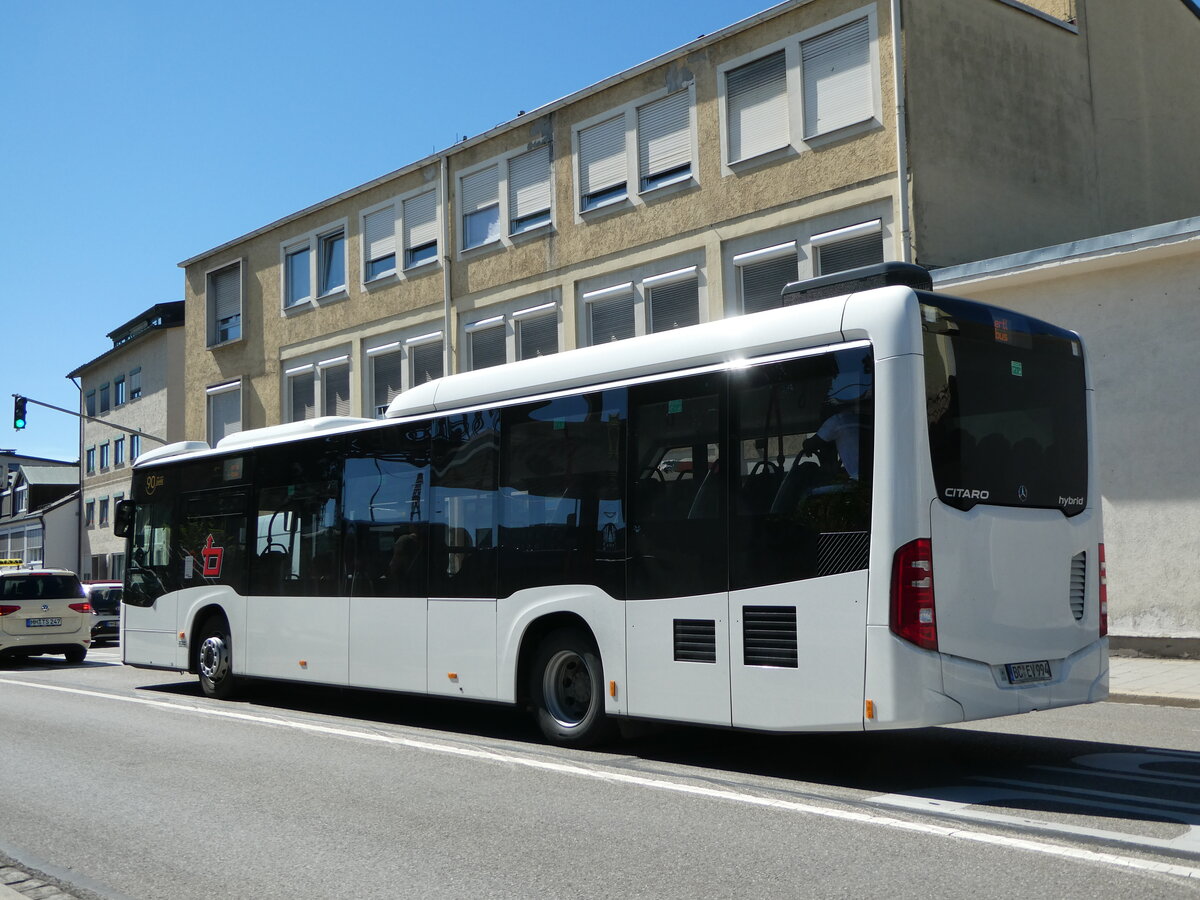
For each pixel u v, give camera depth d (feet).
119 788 26.05
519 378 32.22
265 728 35.50
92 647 91.97
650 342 28.71
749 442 25.86
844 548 23.75
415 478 35.37
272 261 102.68
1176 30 77.05
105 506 184.14
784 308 26.09
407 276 88.38
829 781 25.25
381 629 35.96
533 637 31.30
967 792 23.70
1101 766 26.73
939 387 23.94
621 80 71.92
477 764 28.09
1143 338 49.62
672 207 68.90
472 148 83.15
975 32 62.64
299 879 18.24
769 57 64.28
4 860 19.84
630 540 28.27
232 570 43.34
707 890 16.94
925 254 57.82
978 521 24.09
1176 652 48.21
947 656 23.11
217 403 109.81
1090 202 68.64
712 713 25.95
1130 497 49.85
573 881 17.62
